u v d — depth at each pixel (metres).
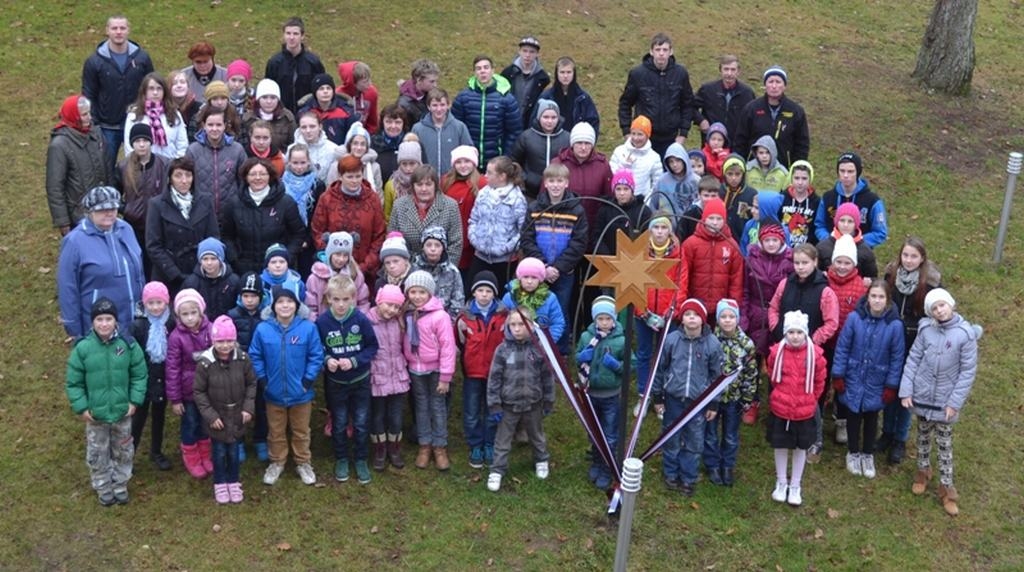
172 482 8.73
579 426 9.77
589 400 8.02
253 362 8.48
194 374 8.34
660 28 18.30
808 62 17.78
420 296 8.77
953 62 17.11
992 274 12.38
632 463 6.94
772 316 9.44
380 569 7.97
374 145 10.75
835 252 9.36
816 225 10.44
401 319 8.88
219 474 8.45
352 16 17.66
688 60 17.20
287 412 8.71
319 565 7.96
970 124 16.30
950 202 13.95
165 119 10.42
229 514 8.41
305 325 8.52
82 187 10.18
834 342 9.41
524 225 9.80
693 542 8.42
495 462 8.84
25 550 7.95
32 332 10.47
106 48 11.55
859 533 8.62
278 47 16.44
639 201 9.97
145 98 10.31
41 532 8.12
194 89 11.65
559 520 8.56
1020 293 12.05
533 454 9.20
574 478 9.05
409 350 8.88
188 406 8.52
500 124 11.50
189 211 9.19
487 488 8.88
